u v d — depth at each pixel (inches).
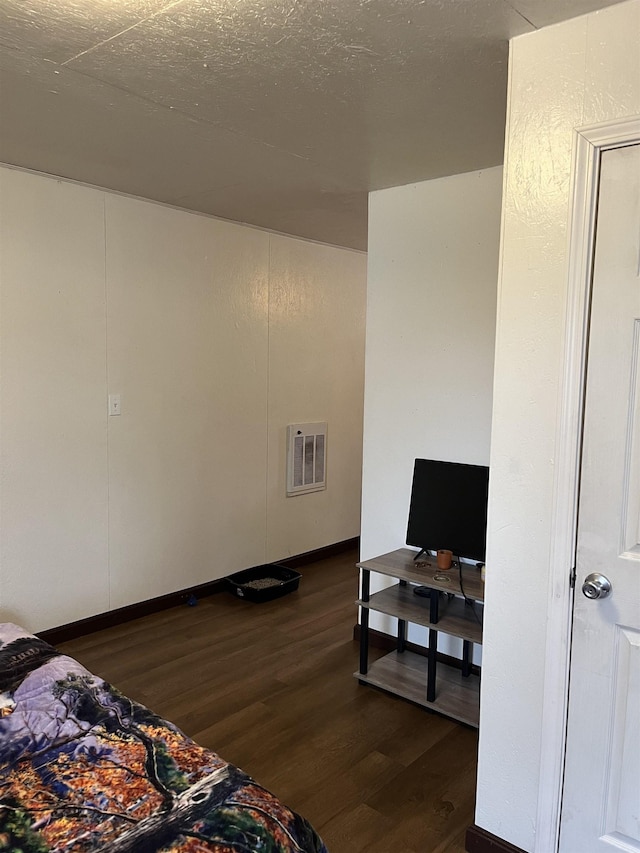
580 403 64.1
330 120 88.7
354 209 139.5
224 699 108.4
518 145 65.9
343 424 191.6
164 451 143.2
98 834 49.1
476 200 110.3
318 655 125.8
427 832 78.1
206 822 50.5
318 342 180.1
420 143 97.0
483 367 111.3
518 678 70.0
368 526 129.6
